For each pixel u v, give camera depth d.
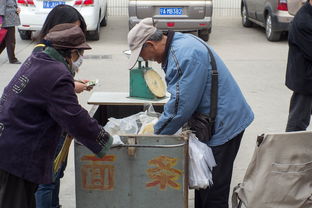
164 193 3.15
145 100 4.03
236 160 5.21
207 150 3.30
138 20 10.66
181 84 3.18
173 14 10.62
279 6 10.99
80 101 7.13
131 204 3.18
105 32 12.71
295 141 3.16
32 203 3.01
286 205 3.19
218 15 15.55
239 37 12.14
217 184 3.49
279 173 3.17
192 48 3.22
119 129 3.62
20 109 2.80
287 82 4.87
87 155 3.12
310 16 4.52
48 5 10.68
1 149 2.81
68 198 4.45
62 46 2.87
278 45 11.17
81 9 10.88
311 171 3.19
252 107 6.94
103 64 9.35
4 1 8.95
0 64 9.44
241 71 8.91
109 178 3.15
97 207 3.20
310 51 4.54
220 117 3.35
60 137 3.01
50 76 2.78
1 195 2.86
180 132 3.38
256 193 3.20
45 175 2.88
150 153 3.09
